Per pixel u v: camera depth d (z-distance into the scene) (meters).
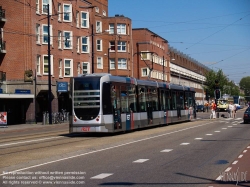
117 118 24.67
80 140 21.73
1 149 17.95
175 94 37.59
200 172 11.39
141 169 11.95
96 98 23.64
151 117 30.66
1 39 45.34
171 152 15.95
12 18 45.88
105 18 66.25
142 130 29.42
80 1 55.62
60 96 51.69
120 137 23.09
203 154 15.27
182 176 10.78
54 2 49.91
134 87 27.95
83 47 56.28
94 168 12.15
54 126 40.38
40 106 48.62
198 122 40.28
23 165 12.59
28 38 45.75
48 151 16.52
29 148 18.09
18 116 45.62
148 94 30.56
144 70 73.44
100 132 24.47
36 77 46.38
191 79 114.94
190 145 18.45
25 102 45.31
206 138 21.94
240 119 46.88
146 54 73.00
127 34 67.38
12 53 45.88
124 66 66.69
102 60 63.72
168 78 89.25
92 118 23.56
